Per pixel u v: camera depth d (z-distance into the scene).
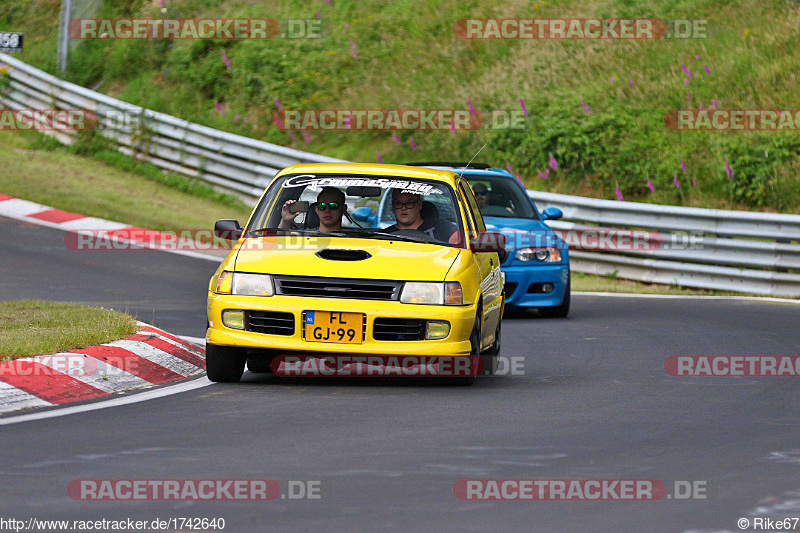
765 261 62.25
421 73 97.38
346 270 30.02
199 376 32.19
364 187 33.22
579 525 16.83
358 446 22.25
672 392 30.81
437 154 87.44
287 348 29.39
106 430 23.56
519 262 49.56
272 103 95.62
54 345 30.53
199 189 85.12
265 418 25.25
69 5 101.06
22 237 64.62
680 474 20.36
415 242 31.89
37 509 17.23
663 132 83.50
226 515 17.02
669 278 64.69
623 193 80.19
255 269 30.28
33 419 24.78
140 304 47.34
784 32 93.12
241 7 109.06
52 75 99.88
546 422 25.52
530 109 88.25
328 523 16.62
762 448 22.95
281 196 33.34
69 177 83.69
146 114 89.62
